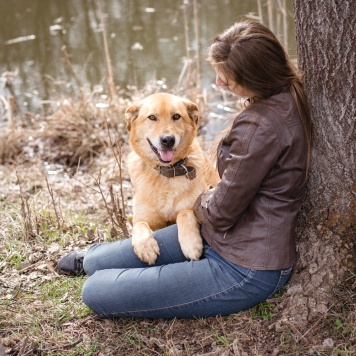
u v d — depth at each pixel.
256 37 3.11
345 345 3.12
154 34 11.45
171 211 4.15
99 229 5.03
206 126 8.00
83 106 8.04
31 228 4.89
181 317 3.54
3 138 7.69
